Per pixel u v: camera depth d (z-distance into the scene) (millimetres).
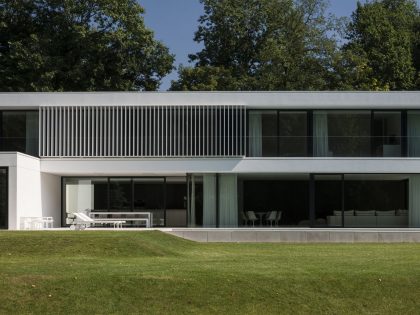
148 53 43250
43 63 40625
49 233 19359
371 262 14789
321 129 27562
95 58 42375
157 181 29094
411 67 47344
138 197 29016
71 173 27828
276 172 26891
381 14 48719
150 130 27062
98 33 42469
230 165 26859
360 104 26859
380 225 27812
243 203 28391
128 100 27062
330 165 26812
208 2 47688
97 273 12883
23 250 16766
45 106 26984
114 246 17125
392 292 12680
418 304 12453
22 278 12469
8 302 11805
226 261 15062
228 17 47062
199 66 47000
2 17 43156
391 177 27906
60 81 41875
